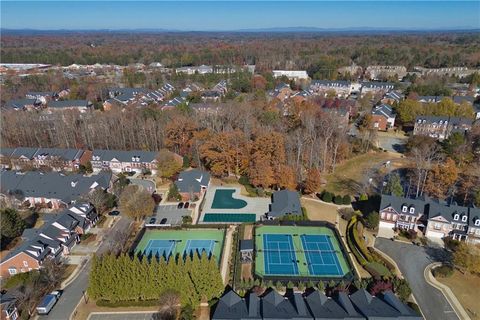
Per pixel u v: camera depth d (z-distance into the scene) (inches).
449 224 2898.6
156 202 3627.0
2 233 2878.9
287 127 4881.9
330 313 2066.9
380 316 2022.6
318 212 3403.1
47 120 5191.9
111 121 4948.3
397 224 3080.7
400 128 5723.4
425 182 3607.3
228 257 2778.1
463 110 5462.6
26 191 3582.7
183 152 4512.8
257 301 2187.5
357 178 4077.3
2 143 4832.7
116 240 2891.2
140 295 2297.0
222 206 3545.8
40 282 2438.5
